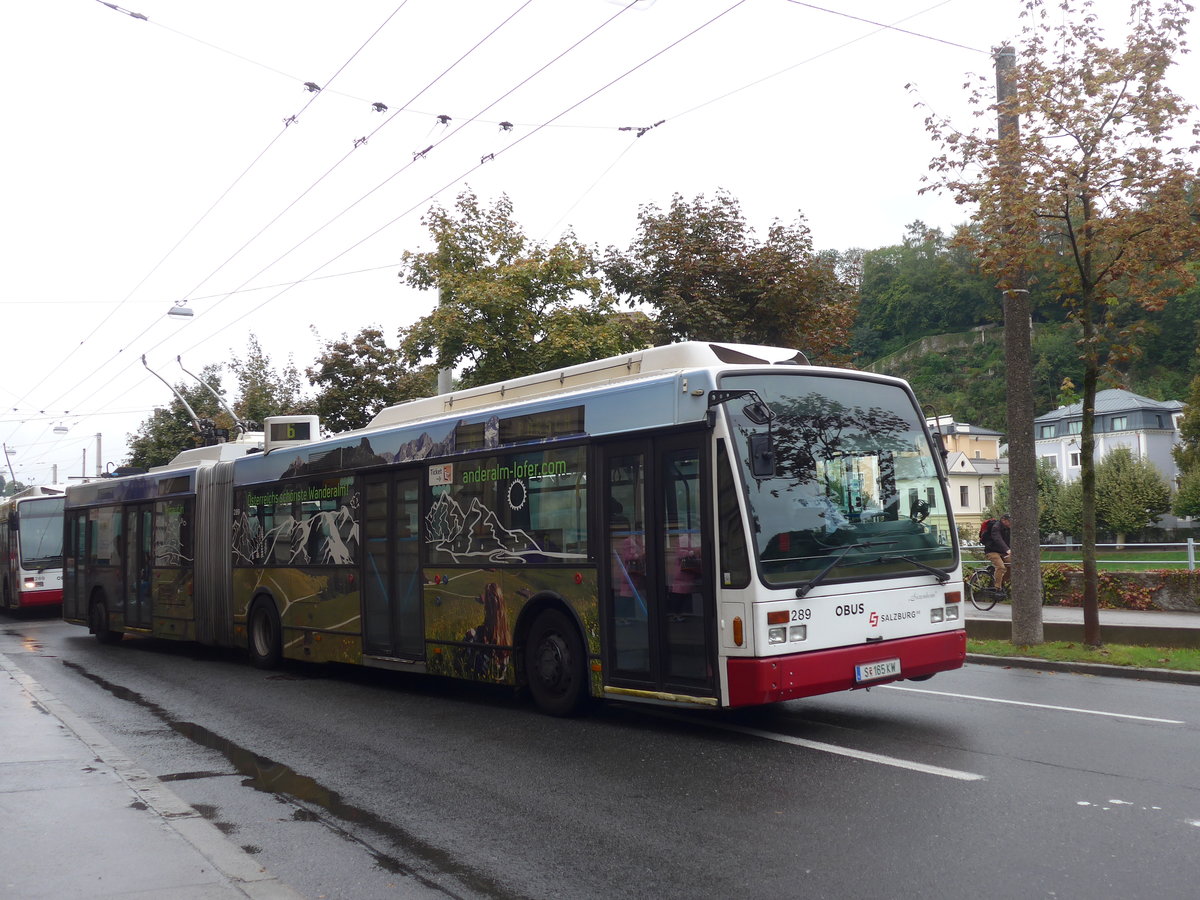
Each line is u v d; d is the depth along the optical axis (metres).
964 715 9.36
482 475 11.02
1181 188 12.00
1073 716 9.20
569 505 9.86
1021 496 13.92
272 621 15.09
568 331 20.17
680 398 8.80
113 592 19.94
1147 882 5.00
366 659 12.81
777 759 7.90
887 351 111.88
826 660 8.31
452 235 21.28
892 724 9.03
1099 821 5.98
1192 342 91.44
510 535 10.55
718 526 8.34
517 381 11.19
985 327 105.25
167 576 17.98
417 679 13.76
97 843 6.15
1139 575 18.80
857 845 5.75
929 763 7.54
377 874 5.73
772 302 20.42
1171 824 5.88
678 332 20.61
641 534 9.08
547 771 7.92
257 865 5.73
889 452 9.18
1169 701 9.98
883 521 8.97
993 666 13.26
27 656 18.25
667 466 8.88
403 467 12.27
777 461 8.49
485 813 6.84
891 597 8.80
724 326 20.12
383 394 30.06
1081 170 12.27
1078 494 62.59
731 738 8.75
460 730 9.79
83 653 18.72
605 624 9.40
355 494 13.18
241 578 15.88
